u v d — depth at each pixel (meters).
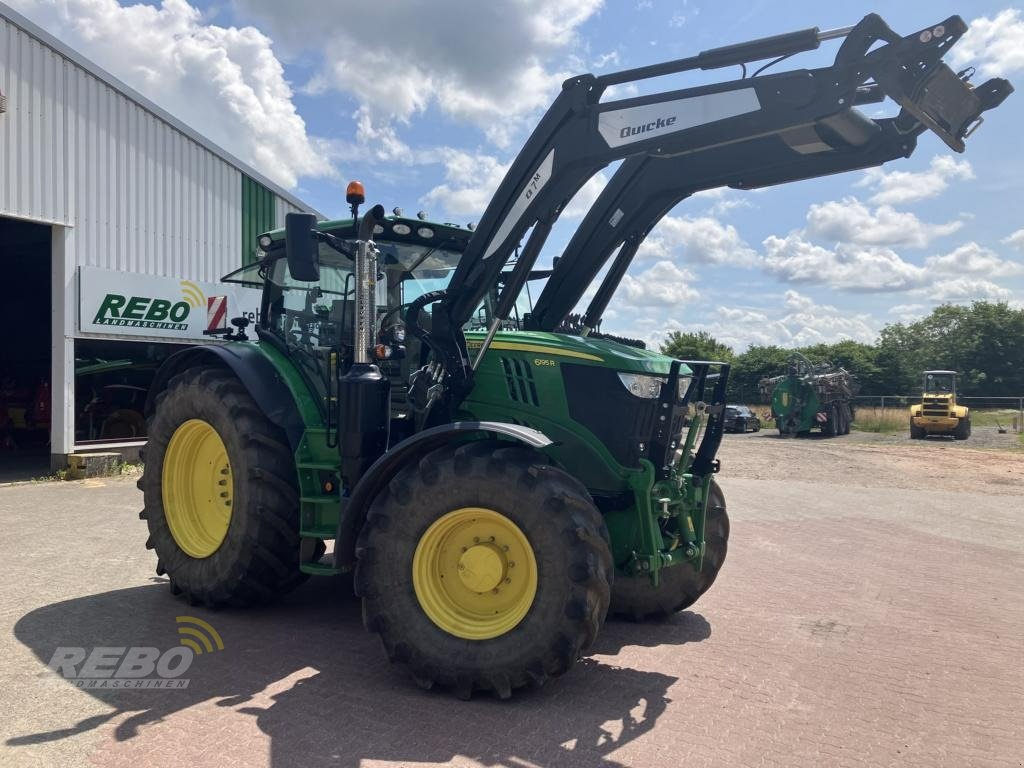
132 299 12.46
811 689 3.92
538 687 3.68
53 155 11.34
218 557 4.95
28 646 4.25
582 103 4.17
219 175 14.16
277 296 5.58
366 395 4.25
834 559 7.28
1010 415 39.09
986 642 4.76
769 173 4.66
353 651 4.30
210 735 3.20
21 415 16.00
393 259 4.74
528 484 3.64
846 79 3.59
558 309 5.56
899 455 20.03
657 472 4.37
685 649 4.56
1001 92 3.59
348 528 4.03
